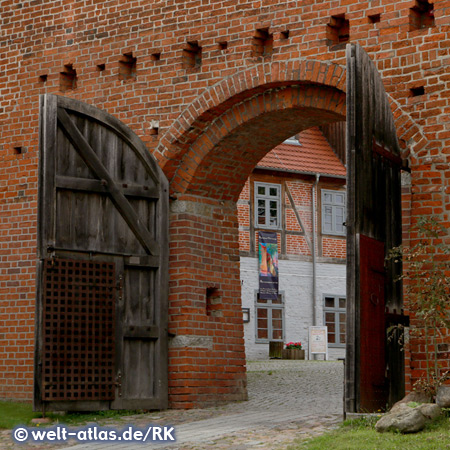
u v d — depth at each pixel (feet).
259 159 59.47
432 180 48.44
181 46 57.11
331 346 135.44
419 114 49.06
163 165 56.95
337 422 45.75
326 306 135.74
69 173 52.90
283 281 132.36
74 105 53.21
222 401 57.41
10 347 60.75
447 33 48.67
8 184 62.18
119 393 53.47
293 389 67.62
